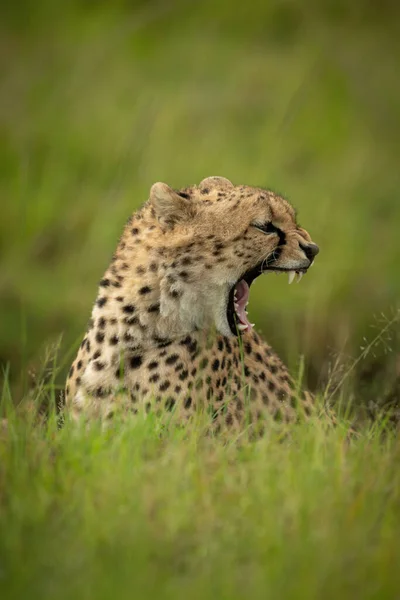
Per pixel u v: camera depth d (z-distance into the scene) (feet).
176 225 49.93
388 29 149.59
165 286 49.57
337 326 84.07
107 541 32.53
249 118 123.54
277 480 36.47
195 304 50.08
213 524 33.81
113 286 50.62
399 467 38.60
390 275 92.32
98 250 97.04
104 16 147.43
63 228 102.01
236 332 51.16
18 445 39.47
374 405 53.36
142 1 152.05
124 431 42.22
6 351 84.02
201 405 49.06
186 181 107.04
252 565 31.81
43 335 86.28
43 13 148.56
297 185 111.86
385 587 30.76
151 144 111.86
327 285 89.45
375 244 101.19
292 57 137.69
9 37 144.25
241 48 140.77
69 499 35.42
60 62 137.80
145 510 34.19
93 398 49.57
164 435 44.21
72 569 31.19
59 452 39.58
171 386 48.98
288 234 51.39
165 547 32.53
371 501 35.55
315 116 128.57
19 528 33.12
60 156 114.83
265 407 51.31
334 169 118.52
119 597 29.63
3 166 115.24
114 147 114.32
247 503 35.01
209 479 36.83
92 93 130.62
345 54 142.72
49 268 97.35
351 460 39.24
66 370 67.56
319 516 34.09
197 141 115.34
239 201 50.47
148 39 143.13
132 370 49.49
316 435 41.32
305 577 30.63
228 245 50.03
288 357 71.61
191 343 49.90
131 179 107.45
